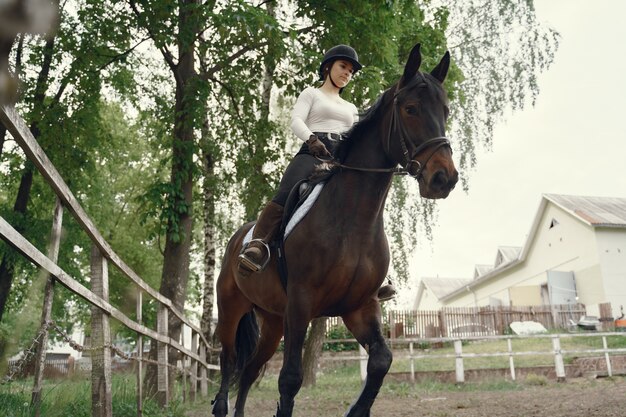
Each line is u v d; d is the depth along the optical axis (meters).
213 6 8.63
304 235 3.30
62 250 14.40
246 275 3.58
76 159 12.52
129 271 4.70
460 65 16.92
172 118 10.80
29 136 2.47
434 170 2.93
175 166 9.72
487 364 14.79
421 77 3.23
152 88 12.98
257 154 11.16
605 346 13.09
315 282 3.23
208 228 12.84
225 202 12.90
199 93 9.51
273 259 3.65
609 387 9.93
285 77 11.08
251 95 11.36
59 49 10.70
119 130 19.48
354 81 9.58
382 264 3.40
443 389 11.08
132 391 7.09
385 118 3.34
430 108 3.10
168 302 6.87
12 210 14.04
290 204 3.56
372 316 3.39
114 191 21.38
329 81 4.04
